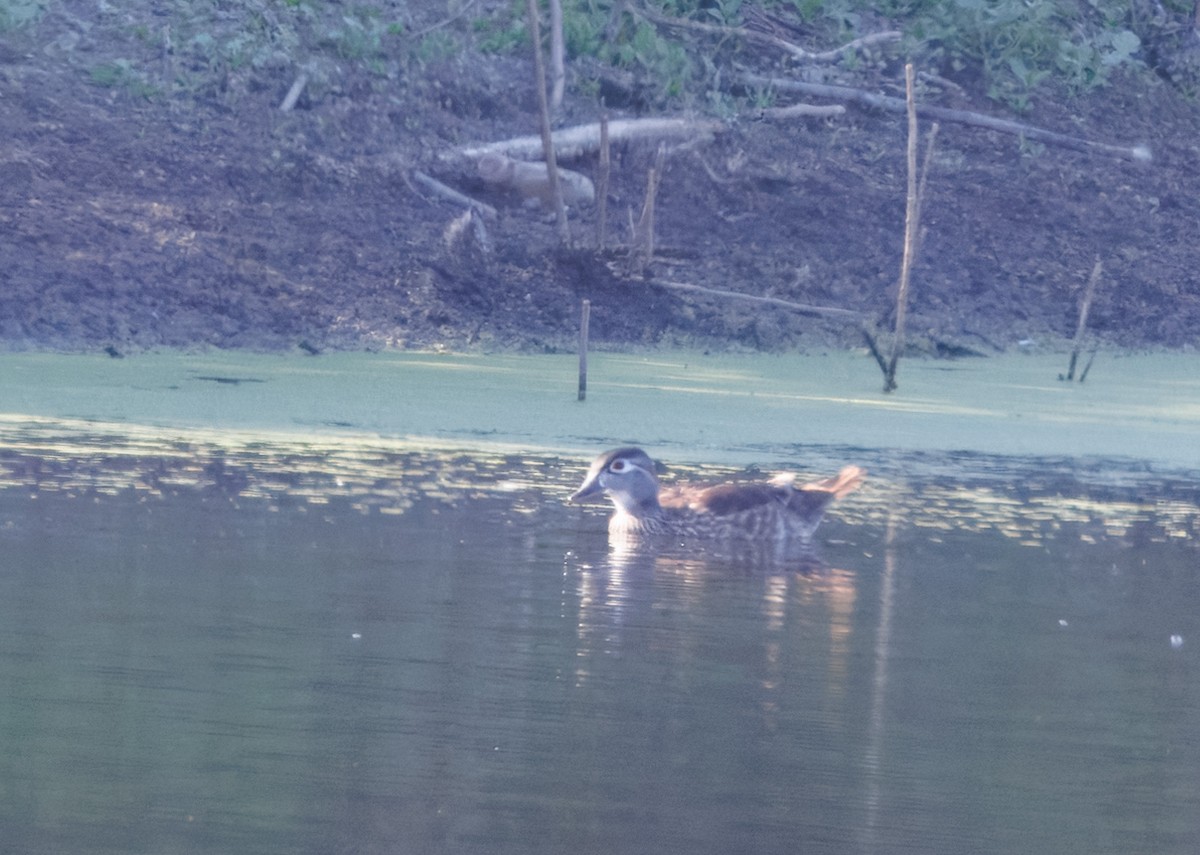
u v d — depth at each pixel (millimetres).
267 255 36531
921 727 11938
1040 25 54219
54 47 42281
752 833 9820
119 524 17891
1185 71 55969
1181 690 13117
